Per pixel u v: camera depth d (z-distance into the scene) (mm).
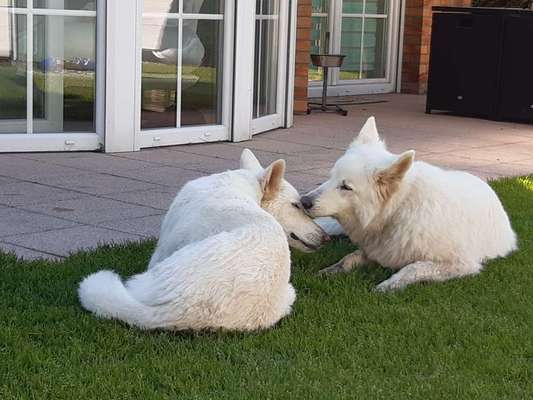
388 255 4621
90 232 4992
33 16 6492
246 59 7273
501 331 4082
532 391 3688
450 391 3654
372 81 11703
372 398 3580
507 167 6906
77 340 3807
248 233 3922
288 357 3828
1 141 6492
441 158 7090
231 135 7324
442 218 4566
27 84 6543
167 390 3592
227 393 3570
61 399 3510
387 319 4137
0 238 4840
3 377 3598
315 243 4348
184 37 6984
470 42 9547
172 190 5797
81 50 6629
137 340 3832
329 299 4301
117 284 3980
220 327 3879
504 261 4816
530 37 9211
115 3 6562
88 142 6691
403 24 11875
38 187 5727
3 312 3988
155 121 6949
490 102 9555
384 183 4504
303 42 9117
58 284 4258
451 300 4352
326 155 6977
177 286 3836
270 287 3912
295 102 9250
